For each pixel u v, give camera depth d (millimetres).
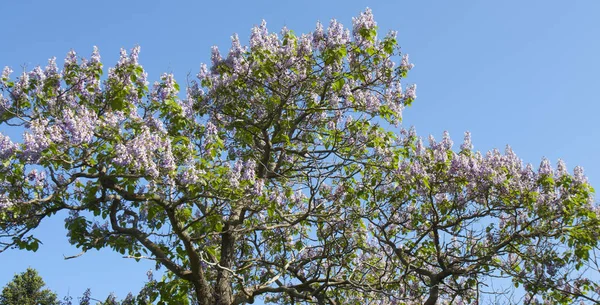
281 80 12484
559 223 12477
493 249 12078
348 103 12766
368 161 12953
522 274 11992
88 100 10781
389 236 13414
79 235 10734
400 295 12414
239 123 12719
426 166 13203
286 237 13703
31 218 10258
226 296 11594
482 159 13367
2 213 9805
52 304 14523
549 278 11773
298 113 13305
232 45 12055
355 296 13633
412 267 12000
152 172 9430
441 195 13438
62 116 10328
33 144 9055
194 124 11688
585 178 12844
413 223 13367
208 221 10930
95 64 10789
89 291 12086
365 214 12867
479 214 12766
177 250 11609
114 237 11055
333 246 13008
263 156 12898
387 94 13242
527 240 12180
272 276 12477
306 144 14484
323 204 12859
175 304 11023
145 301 11328
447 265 11789
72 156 9719
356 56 12688
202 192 10469
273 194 11141
